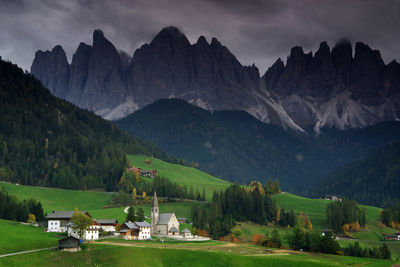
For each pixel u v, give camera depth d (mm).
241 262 157125
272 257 170250
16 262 146500
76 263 150125
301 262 158750
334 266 155500
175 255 161000
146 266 150750
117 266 149250
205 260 157000
